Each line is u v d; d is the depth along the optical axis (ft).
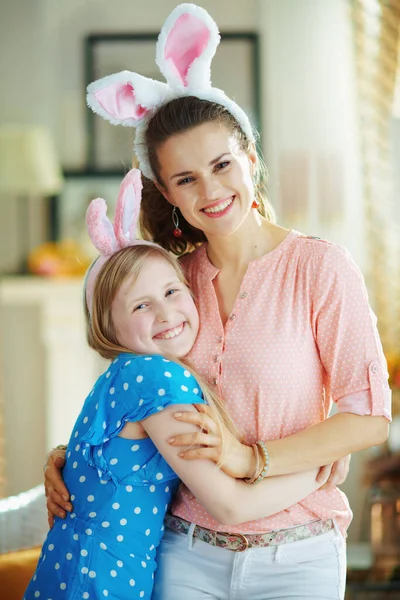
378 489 12.68
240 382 5.90
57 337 16.24
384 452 13.37
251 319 5.97
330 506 5.92
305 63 16.17
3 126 16.90
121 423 5.72
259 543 5.80
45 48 16.85
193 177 6.00
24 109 16.92
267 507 5.61
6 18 16.85
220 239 6.24
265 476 5.60
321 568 5.82
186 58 6.16
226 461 5.51
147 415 5.61
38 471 17.03
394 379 12.96
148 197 6.93
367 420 5.66
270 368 5.82
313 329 5.87
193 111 5.92
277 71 16.24
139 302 5.98
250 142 6.22
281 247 6.08
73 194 16.94
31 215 16.94
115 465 5.77
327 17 16.14
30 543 8.20
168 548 6.10
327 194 16.01
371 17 14.61
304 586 5.77
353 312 5.75
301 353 5.85
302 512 5.84
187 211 6.10
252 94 16.28
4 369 16.99
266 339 5.88
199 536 5.98
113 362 6.01
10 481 17.01
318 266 5.86
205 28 6.06
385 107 14.76
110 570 5.71
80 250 16.63
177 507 6.12
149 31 16.69
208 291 6.26
